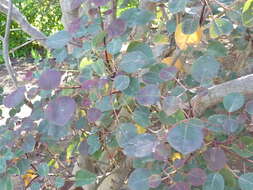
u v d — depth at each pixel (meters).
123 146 0.61
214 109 0.81
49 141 0.87
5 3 1.09
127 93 0.60
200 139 0.47
